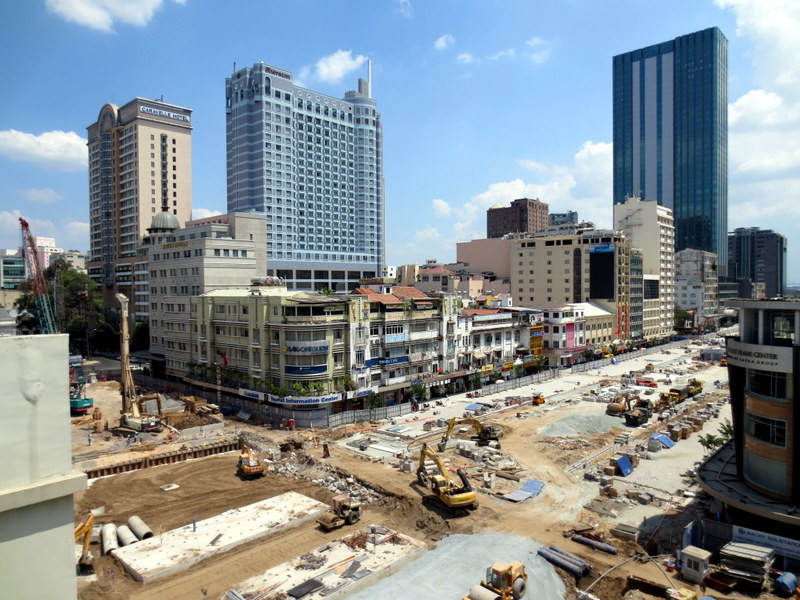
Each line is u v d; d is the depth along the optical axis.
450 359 97.44
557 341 128.12
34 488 13.55
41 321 98.56
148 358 126.56
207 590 34.19
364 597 33.53
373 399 80.56
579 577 35.66
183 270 105.88
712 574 34.22
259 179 192.62
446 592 34.12
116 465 57.34
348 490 51.03
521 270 167.00
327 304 77.44
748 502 36.78
